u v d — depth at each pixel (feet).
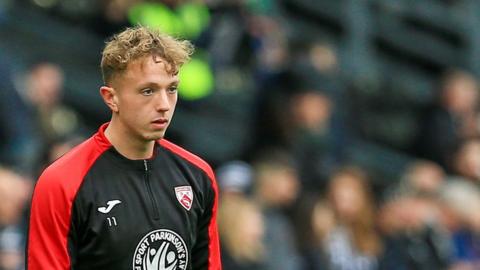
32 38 119.75
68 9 120.47
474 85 134.92
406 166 135.13
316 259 97.66
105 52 45.78
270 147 112.98
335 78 123.65
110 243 46.24
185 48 46.06
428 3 145.38
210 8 118.52
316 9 136.98
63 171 46.29
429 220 104.47
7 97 97.55
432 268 103.04
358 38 138.41
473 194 110.11
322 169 110.42
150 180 47.32
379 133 135.74
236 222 91.66
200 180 48.47
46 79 102.58
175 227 47.26
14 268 83.46
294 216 99.71
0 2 116.88
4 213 83.66
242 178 93.71
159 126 45.60
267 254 94.17
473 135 124.47
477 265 106.52
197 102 121.08
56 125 104.58
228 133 124.36
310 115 114.11
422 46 143.64
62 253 45.80
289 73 116.06
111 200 46.47
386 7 143.02
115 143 47.09
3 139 96.43
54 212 45.80
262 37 120.98
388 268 101.35
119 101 45.83
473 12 146.92
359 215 100.42
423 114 128.26
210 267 49.06
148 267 46.83
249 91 121.49
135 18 112.16
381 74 139.33
